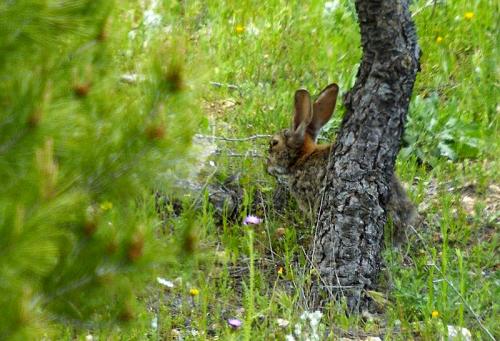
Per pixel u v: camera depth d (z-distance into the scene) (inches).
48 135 303.1
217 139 553.6
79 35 341.4
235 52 653.9
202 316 413.7
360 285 437.4
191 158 343.0
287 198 529.7
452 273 456.1
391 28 434.3
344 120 453.7
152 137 329.7
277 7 699.4
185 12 690.8
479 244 492.4
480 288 450.0
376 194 443.5
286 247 462.9
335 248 442.3
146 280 325.7
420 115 581.0
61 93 330.3
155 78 331.9
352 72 614.9
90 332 395.9
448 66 642.8
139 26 626.5
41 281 303.1
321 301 430.0
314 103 529.3
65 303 307.4
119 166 328.8
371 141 442.9
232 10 699.4
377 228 444.5
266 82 633.6
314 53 650.8
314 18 686.5
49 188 276.7
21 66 318.3
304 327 393.7
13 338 270.7
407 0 441.1
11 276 275.4
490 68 634.2
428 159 569.0
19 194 286.4
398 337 409.7
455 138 578.2
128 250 307.4
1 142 299.6
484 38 665.0
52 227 284.2
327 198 451.5
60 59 338.6
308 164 510.9
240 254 484.1
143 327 390.9
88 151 325.7
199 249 333.7
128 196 335.6
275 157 521.7
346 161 446.3
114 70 358.6
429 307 419.2
